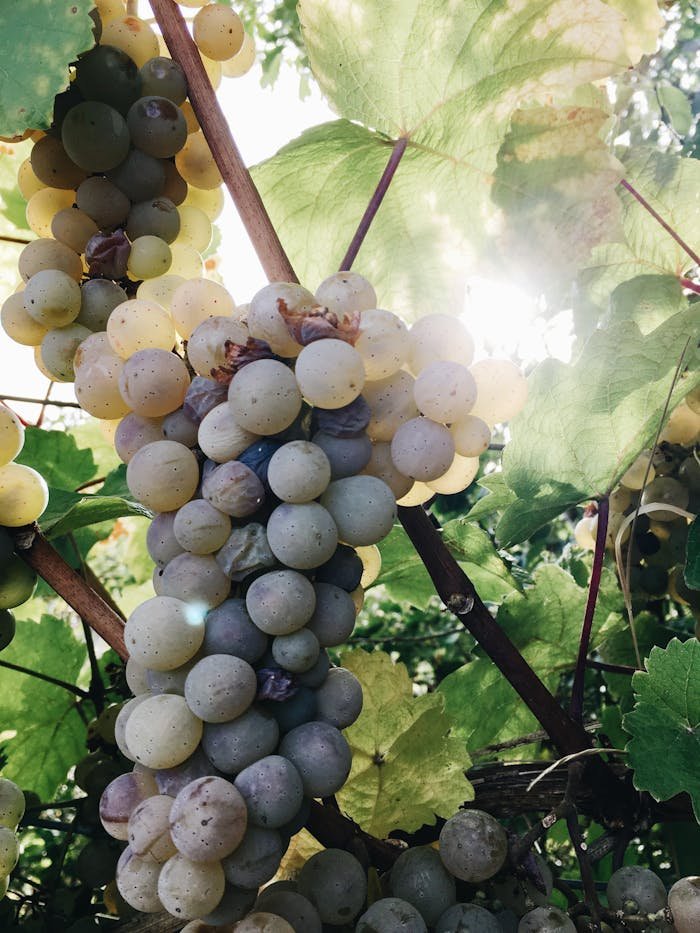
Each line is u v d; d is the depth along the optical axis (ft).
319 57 0.97
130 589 1.50
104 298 0.82
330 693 0.65
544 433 0.92
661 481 1.06
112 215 0.84
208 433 0.64
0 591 0.81
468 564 1.28
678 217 1.03
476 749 1.17
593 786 0.86
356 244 0.90
